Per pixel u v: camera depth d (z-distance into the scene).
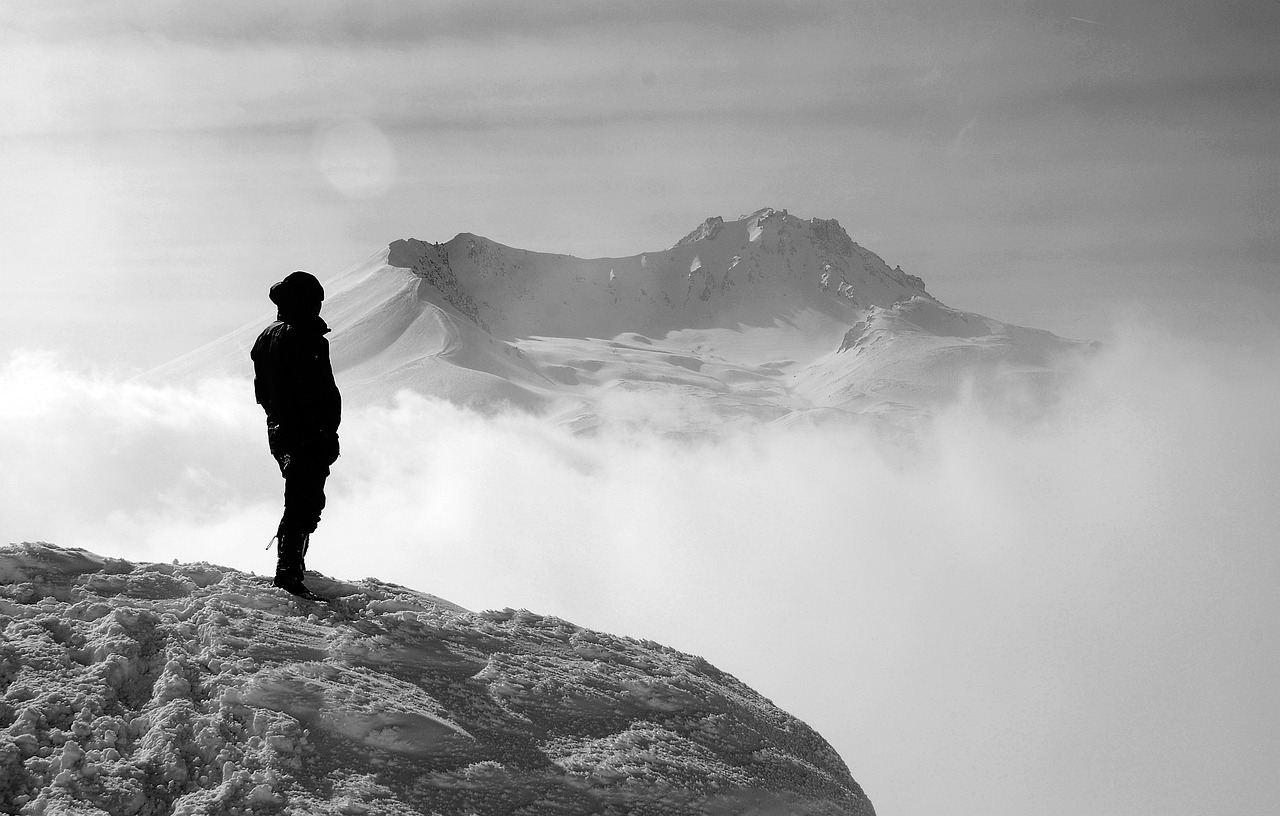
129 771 4.43
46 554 6.72
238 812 4.29
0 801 4.13
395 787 4.77
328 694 5.30
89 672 5.07
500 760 5.36
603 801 5.36
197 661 5.40
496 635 7.21
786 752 7.24
